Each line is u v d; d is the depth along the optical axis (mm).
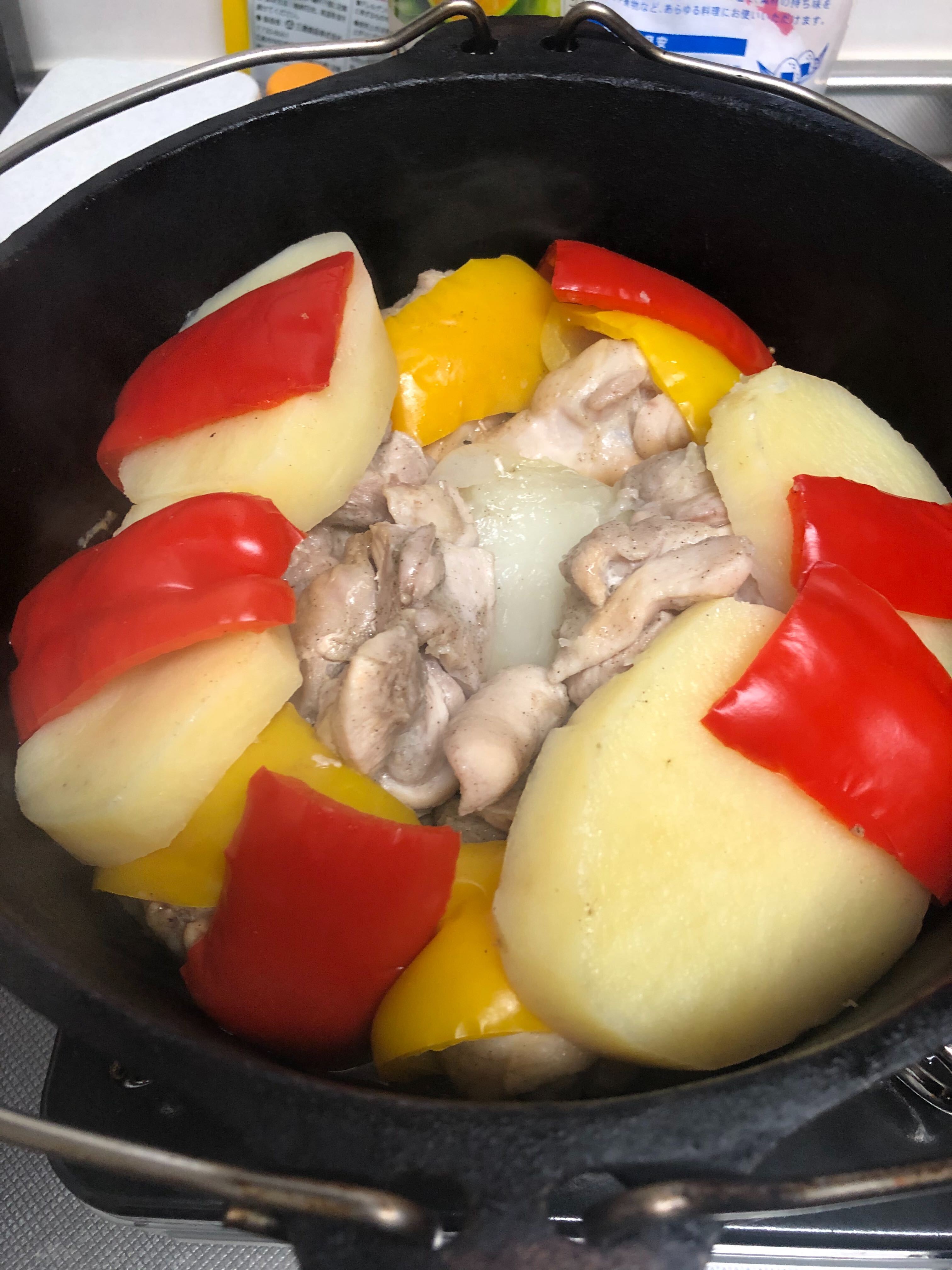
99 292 236
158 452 223
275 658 188
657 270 262
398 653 200
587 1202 170
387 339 233
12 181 305
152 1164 124
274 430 206
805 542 188
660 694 180
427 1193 141
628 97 236
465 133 248
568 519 244
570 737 181
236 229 253
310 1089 130
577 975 164
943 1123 180
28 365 225
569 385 249
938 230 224
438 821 220
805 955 175
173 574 189
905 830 174
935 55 338
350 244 239
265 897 172
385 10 326
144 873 192
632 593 203
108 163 311
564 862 169
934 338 240
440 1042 172
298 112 234
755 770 177
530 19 252
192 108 327
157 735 180
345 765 198
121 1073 182
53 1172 205
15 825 197
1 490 224
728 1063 174
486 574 230
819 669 172
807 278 260
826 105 230
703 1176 126
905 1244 175
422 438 250
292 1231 122
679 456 236
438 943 182
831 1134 179
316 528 237
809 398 224
